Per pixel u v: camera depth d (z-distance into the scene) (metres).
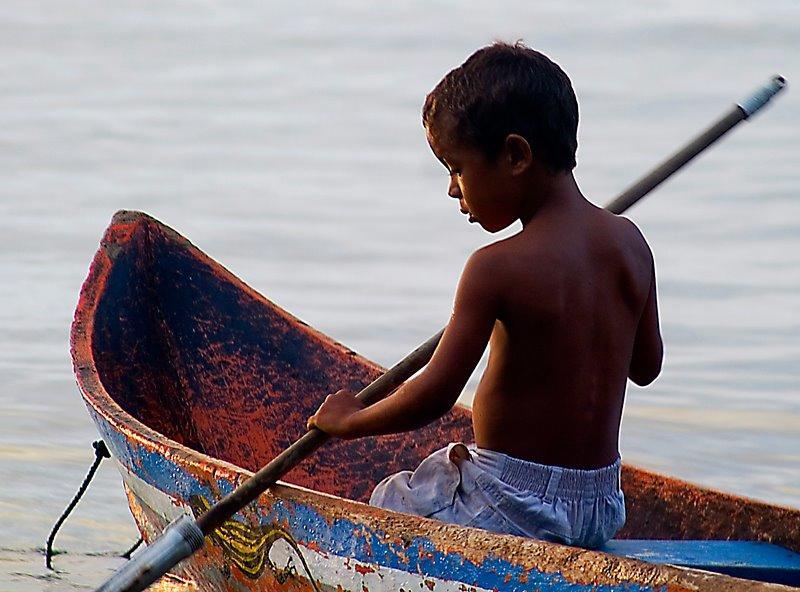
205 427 16.06
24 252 27.67
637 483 13.01
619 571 9.31
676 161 12.18
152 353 15.93
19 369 21.03
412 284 26.38
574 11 56.12
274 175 35.88
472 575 10.02
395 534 10.48
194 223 30.83
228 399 16.05
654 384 21.14
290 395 15.81
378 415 10.49
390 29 55.62
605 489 10.73
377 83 48.03
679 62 49.03
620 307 10.59
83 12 59.38
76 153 37.72
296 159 37.94
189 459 12.05
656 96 44.75
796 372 21.67
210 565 12.38
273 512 11.38
